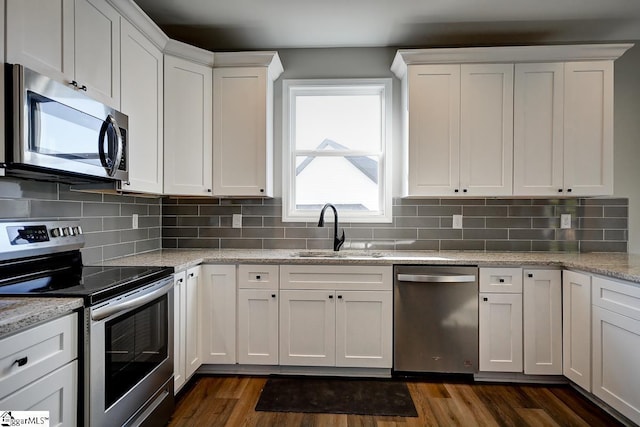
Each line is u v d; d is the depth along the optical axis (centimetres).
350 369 236
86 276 161
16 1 124
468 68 246
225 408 199
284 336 232
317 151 289
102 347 129
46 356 108
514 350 223
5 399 94
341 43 278
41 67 136
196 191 246
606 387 183
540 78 244
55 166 134
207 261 234
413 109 249
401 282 228
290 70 286
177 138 238
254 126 255
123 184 191
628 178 270
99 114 160
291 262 231
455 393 215
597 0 221
